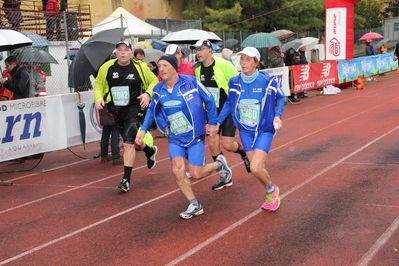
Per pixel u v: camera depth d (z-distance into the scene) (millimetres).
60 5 16656
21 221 5348
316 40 17734
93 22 24812
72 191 6523
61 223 5195
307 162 7215
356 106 13281
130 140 6336
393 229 4359
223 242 4340
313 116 12047
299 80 15289
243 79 4852
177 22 24359
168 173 7227
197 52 6168
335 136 9172
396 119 10523
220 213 5164
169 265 3928
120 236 4684
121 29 8234
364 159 7137
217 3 29094
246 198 5637
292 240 4262
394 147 7809
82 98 8836
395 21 45875
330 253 3930
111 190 6457
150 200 5855
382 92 16422
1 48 7977
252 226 4691
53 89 14625
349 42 17750
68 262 4133
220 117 5152
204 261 3959
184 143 5020
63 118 8383
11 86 7930
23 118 7656
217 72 6188
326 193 5594
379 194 5418
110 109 6676
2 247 4578
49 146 8156
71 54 12445
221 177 6074
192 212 5070
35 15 16172
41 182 7148
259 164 4770
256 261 3883
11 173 7898
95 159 8727
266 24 31078
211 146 6180
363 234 4285
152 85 6625
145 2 29188
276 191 5055
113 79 6504
